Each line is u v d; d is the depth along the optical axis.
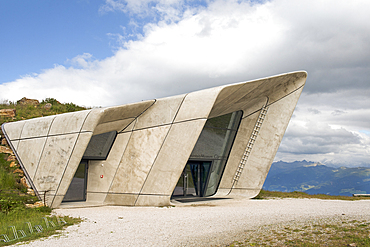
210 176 18.75
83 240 7.26
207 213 11.86
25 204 12.52
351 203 16.08
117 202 15.49
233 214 11.50
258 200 17.42
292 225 8.84
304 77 17.52
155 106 15.63
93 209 13.48
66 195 15.77
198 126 14.43
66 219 9.95
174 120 15.08
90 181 16.45
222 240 7.27
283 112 18.50
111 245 6.80
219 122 18.53
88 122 13.68
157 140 15.30
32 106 25.70
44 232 8.13
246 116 18.98
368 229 7.61
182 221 9.97
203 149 18.17
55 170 13.92
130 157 15.68
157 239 7.42
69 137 13.92
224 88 14.30
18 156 14.98
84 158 15.77
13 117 20.50
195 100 14.72
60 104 28.77
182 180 17.91
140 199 15.11
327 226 8.31
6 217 10.15
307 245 6.36
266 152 18.86
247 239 7.26
